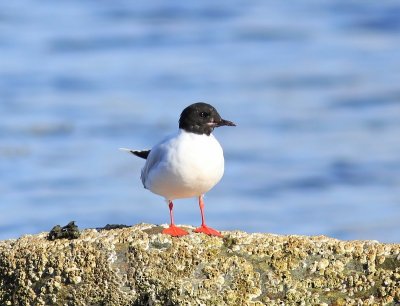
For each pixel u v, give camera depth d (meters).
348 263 12.98
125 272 13.09
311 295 12.76
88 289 13.10
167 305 12.88
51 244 13.44
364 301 12.61
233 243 13.37
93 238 13.52
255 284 12.92
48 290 13.22
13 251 13.45
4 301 13.44
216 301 12.80
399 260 12.85
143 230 13.98
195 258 13.16
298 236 13.62
